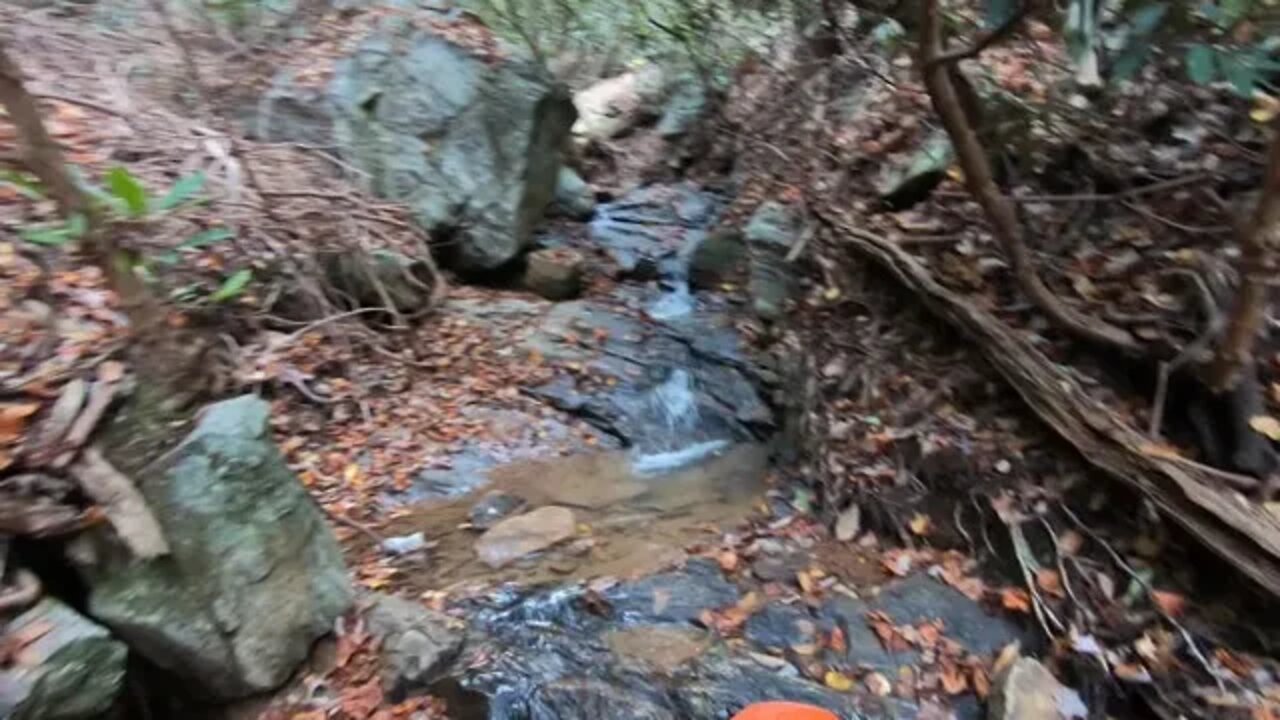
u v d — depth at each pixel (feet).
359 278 19.38
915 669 10.62
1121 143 13.96
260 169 20.67
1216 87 13.38
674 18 32.14
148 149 18.57
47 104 18.45
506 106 25.02
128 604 9.24
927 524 12.75
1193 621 9.83
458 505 15.03
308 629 10.68
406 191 23.32
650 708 10.12
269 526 10.39
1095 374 12.05
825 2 18.72
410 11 26.84
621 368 19.92
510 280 24.86
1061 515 11.35
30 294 12.36
